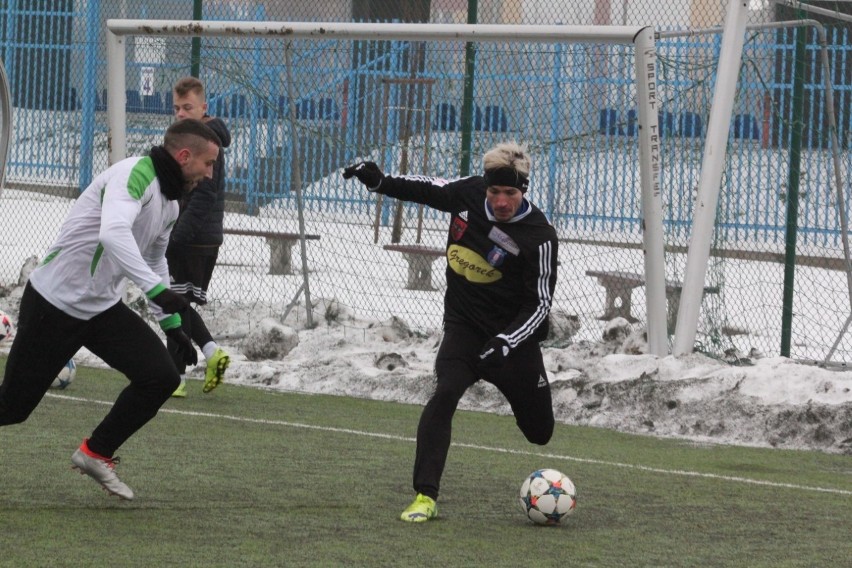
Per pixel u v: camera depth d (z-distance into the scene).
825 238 46.97
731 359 36.81
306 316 42.75
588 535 19.34
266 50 45.47
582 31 33.91
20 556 16.48
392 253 48.75
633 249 44.91
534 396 20.28
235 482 22.19
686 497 22.86
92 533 17.95
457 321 20.34
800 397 30.30
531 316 19.42
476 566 17.00
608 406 31.56
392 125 44.31
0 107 40.88
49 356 18.95
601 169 43.91
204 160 18.89
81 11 51.94
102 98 50.75
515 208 19.53
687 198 40.16
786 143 46.19
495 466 25.14
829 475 25.86
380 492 21.92
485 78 42.28
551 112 42.78
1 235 58.59
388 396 33.94
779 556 18.48
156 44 47.12
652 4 53.44
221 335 41.50
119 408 19.39
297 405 31.86
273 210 47.22
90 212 18.64
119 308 19.28
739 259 46.34
